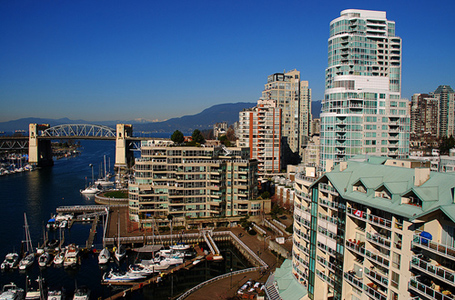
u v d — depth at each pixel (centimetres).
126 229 13925
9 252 12506
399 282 5044
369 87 13962
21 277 10650
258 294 8725
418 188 4938
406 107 13988
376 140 13662
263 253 11756
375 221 5525
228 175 14888
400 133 13888
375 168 6338
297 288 7594
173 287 10156
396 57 16538
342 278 6178
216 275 10988
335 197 6638
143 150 14475
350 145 13438
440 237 4591
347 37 16062
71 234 14475
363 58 16088
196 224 14238
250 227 14150
